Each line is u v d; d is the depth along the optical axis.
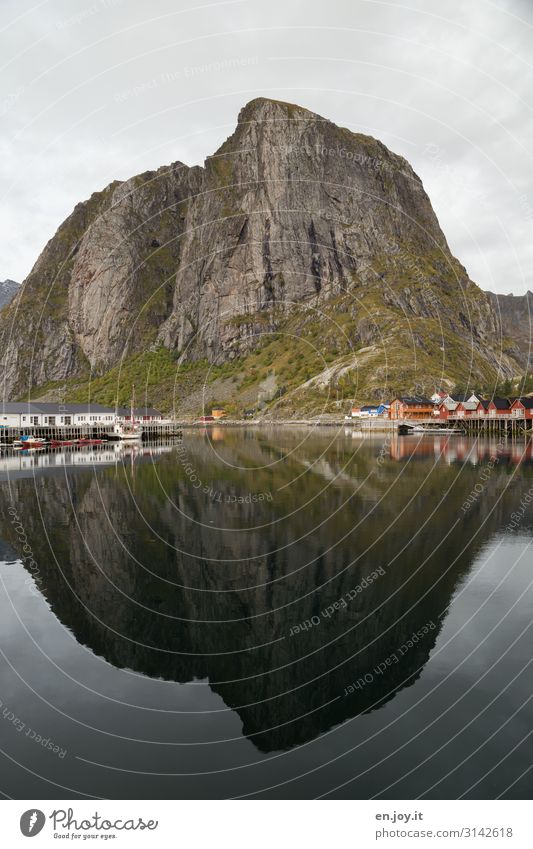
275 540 24.05
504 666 13.12
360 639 14.58
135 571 20.12
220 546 23.17
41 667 13.33
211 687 12.47
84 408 113.25
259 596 17.64
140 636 14.96
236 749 10.40
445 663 13.30
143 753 10.40
